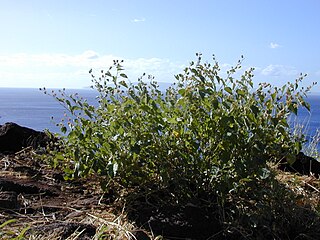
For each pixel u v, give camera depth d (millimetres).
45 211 3186
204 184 3227
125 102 3186
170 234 2930
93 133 3260
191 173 3143
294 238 3045
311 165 4703
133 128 3121
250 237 2936
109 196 3432
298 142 3096
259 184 3113
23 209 3186
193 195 3201
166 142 3174
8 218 3014
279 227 3049
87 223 2984
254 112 2879
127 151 3143
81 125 3432
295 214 3121
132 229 2924
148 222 2992
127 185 3316
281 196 3135
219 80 3143
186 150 3135
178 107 3277
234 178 3049
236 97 3129
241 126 3039
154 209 3156
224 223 2986
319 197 3645
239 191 3164
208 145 3154
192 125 3061
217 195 3180
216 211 3119
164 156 3162
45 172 4035
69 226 2820
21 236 2557
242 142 3008
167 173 3164
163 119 3143
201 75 2988
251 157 2961
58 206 3262
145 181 3252
